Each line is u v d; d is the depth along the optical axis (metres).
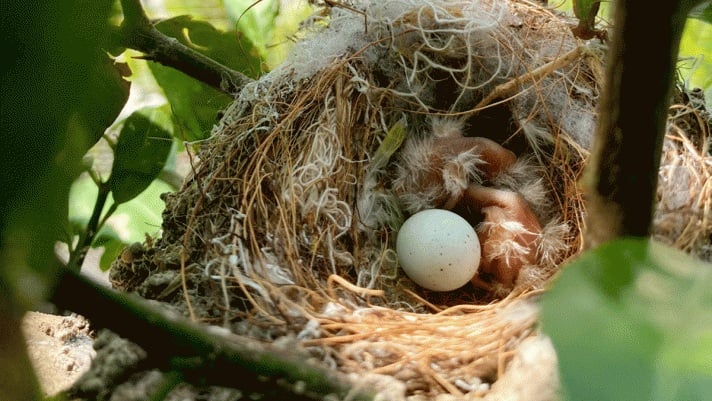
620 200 0.09
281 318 0.16
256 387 0.08
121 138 0.18
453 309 0.18
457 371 0.15
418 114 0.20
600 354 0.05
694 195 0.17
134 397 0.14
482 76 0.20
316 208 0.18
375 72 0.20
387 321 0.16
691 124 0.19
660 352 0.05
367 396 0.09
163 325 0.08
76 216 0.18
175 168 0.20
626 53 0.08
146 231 0.20
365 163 0.19
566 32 0.19
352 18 0.19
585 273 0.05
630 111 0.09
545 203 0.20
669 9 0.08
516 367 0.13
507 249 0.19
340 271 0.18
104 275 0.21
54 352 0.16
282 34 0.21
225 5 0.21
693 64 0.19
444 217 0.19
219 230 0.17
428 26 0.19
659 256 0.06
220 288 0.16
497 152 0.20
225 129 0.18
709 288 0.05
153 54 0.18
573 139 0.19
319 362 0.15
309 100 0.19
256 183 0.18
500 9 0.19
